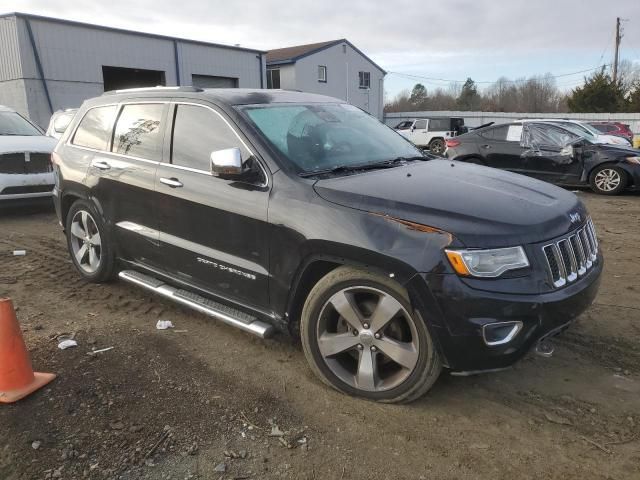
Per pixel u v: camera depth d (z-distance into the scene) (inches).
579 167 438.0
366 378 127.6
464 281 110.9
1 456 110.4
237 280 147.3
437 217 116.5
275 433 118.1
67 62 930.7
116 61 1008.2
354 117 183.0
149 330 169.2
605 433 117.6
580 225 132.3
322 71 1630.2
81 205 203.6
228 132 150.8
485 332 111.2
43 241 284.0
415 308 116.1
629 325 171.0
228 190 145.7
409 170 151.1
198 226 154.3
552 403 129.2
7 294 201.0
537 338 115.2
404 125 1187.3
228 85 1268.5
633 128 1441.9
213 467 107.7
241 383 138.2
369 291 123.7
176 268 165.6
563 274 120.3
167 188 161.8
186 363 148.1
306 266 130.6
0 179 326.3
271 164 140.3
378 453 111.7
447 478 104.7
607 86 1732.3
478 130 481.4
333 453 111.8
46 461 108.9
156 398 130.7
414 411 125.6
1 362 128.0
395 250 115.2
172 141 165.5
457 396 132.2
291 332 141.1
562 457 110.0
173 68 1117.7
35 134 376.2
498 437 116.6
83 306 188.7
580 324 171.8
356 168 148.9
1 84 903.1
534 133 455.2
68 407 125.9
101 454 111.0
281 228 133.1
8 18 858.1
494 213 118.9
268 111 157.3
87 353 152.4
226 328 170.7
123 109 188.4
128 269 190.1
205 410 126.3
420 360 119.5
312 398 131.1
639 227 311.7
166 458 110.1
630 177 421.1
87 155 197.3
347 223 122.2
